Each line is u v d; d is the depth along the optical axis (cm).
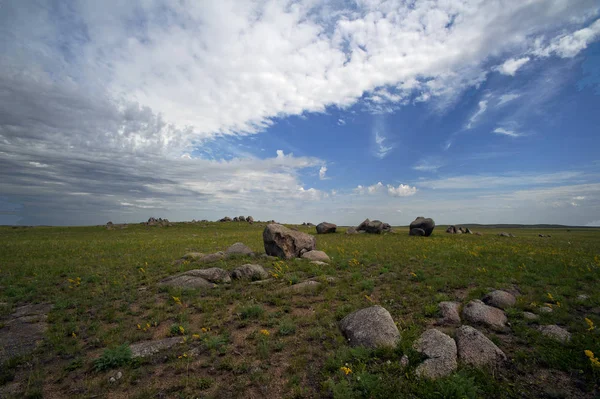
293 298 1320
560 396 605
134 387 699
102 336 975
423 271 1755
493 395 612
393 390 623
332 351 806
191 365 783
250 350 852
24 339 980
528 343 825
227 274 1672
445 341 764
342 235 4922
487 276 1603
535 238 4406
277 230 2459
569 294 1257
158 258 2481
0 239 4444
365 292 1357
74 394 679
